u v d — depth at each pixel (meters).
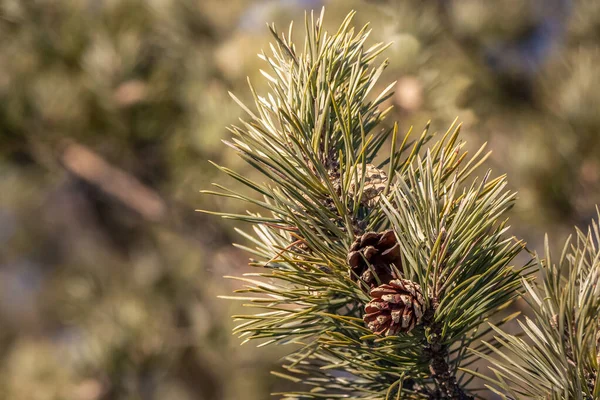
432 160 1.04
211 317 2.41
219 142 1.94
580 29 2.46
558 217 2.10
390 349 1.04
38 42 2.28
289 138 1.06
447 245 1.02
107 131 2.29
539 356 1.01
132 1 2.32
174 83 2.27
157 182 2.34
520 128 2.38
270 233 1.11
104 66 2.23
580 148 2.09
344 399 1.09
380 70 1.07
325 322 1.08
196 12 2.29
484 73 2.50
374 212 1.06
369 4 1.93
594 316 0.99
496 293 1.03
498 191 1.02
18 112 2.22
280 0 2.22
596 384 0.98
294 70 1.07
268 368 2.49
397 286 1.02
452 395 1.05
